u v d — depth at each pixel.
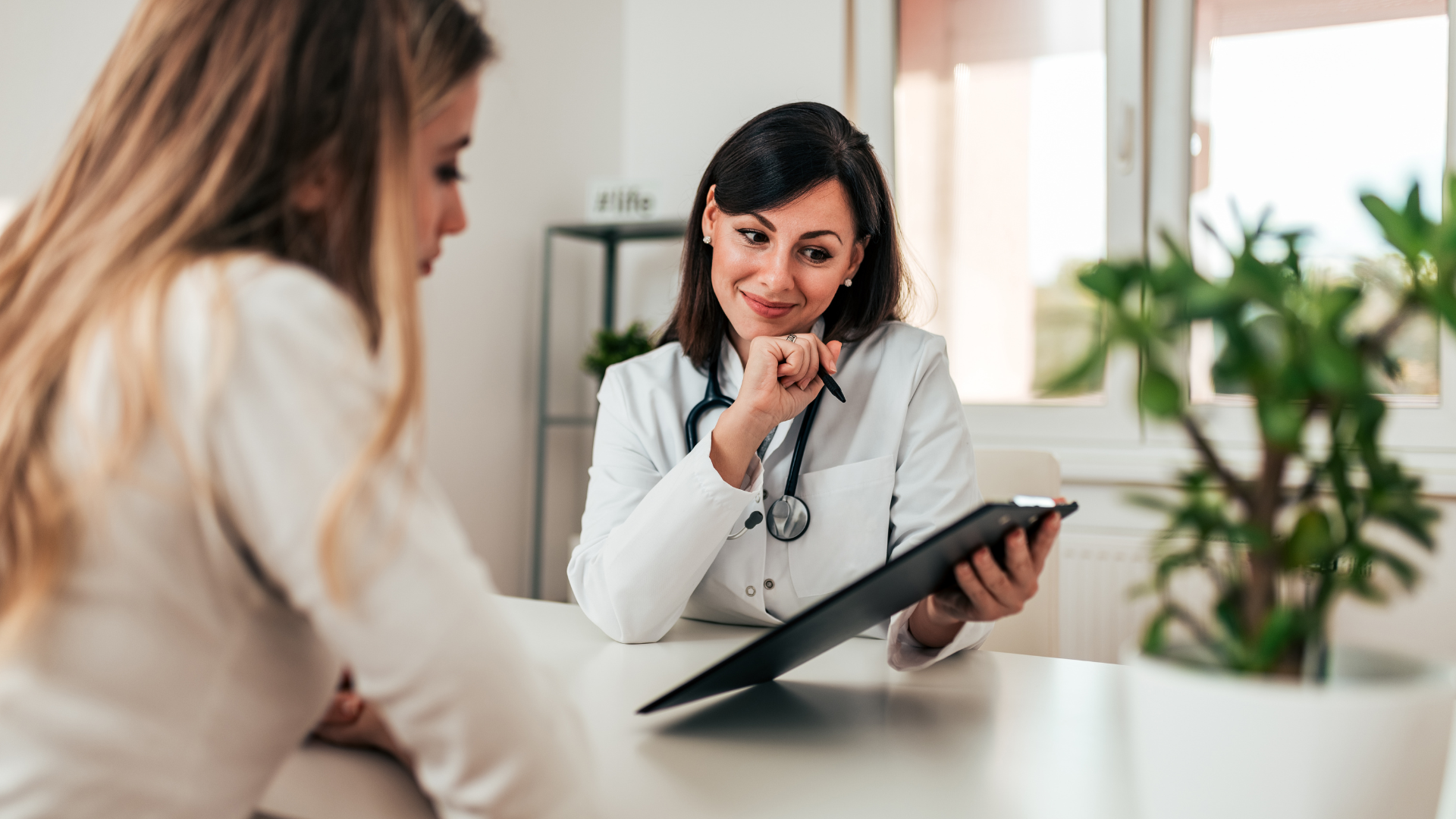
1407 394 2.41
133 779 0.46
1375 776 0.42
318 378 0.45
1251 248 0.45
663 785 0.63
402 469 0.48
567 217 3.13
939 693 0.85
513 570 2.97
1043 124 2.74
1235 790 0.43
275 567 0.46
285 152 0.50
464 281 2.72
